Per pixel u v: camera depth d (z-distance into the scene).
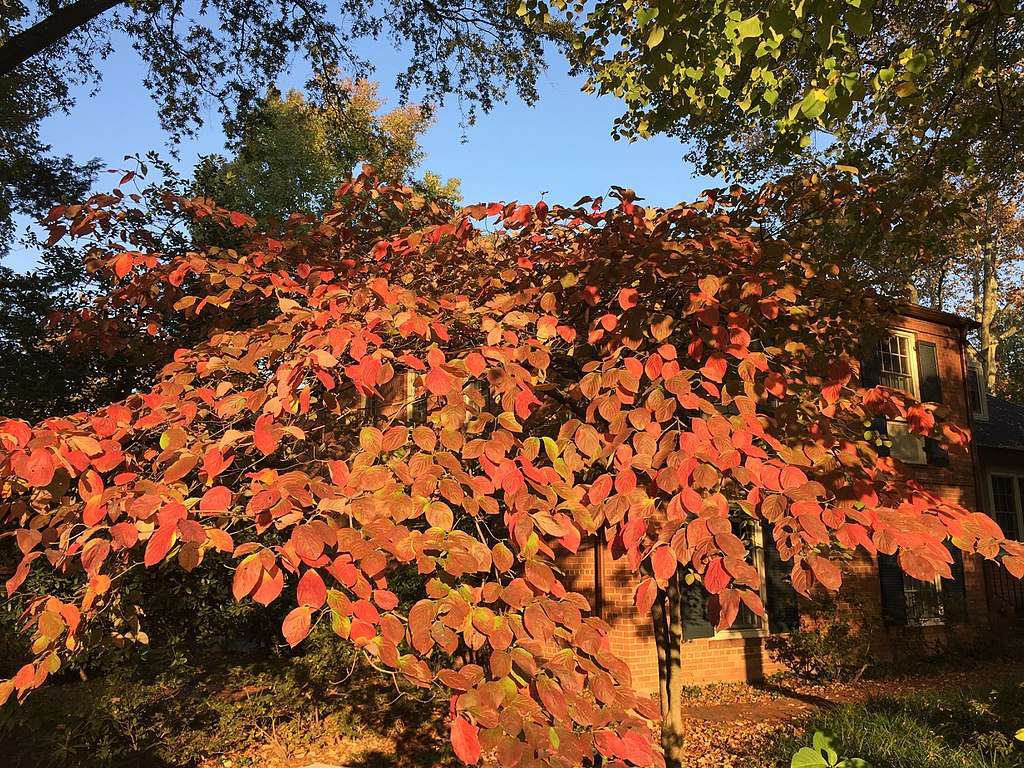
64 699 5.16
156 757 5.68
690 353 2.70
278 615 8.01
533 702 1.64
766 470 1.97
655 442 2.10
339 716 6.71
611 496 2.02
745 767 5.57
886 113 6.00
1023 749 5.04
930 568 1.72
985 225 15.70
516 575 2.11
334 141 11.58
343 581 1.71
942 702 6.50
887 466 2.83
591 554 8.76
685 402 2.20
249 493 2.36
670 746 4.28
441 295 3.56
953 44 6.00
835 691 8.99
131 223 4.26
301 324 2.66
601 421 2.85
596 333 2.81
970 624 11.91
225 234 7.34
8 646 5.02
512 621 1.81
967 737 5.53
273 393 2.24
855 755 4.95
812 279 3.91
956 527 1.98
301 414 2.51
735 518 4.67
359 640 1.64
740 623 9.57
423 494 1.96
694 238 3.58
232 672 6.70
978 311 27.95
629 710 1.82
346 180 4.55
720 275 3.14
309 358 2.23
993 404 18.30
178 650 6.56
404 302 2.53
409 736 6.54
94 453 2.10
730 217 4.38
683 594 9.16
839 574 1.75
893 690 9.02
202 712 6.21
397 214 4.70
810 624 9.95
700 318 2.56
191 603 7.20
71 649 2.16
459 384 2.31
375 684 7.34
